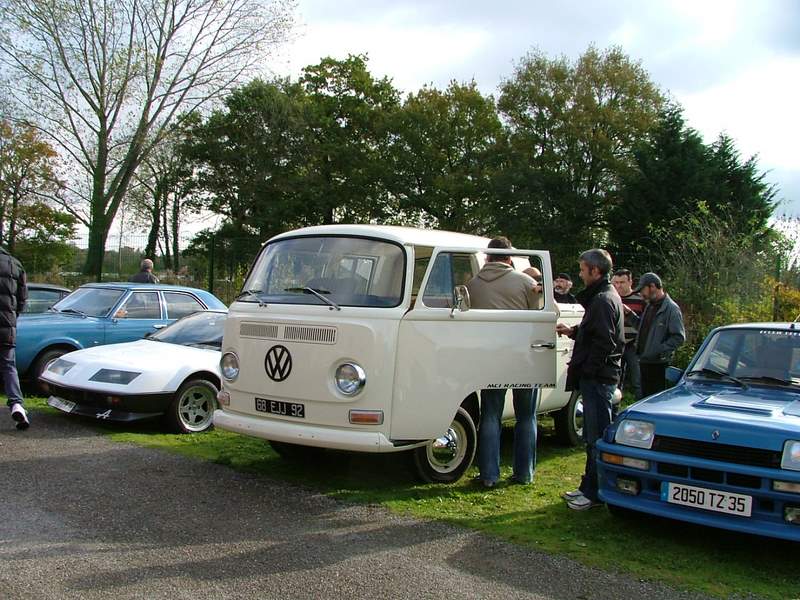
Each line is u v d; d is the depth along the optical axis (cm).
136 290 1070
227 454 701
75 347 990
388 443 552
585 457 763
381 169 5162
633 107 4728
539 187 4553
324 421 561
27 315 1022
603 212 4628
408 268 575
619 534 504
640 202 3456
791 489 430
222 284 2019
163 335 928
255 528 489
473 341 596
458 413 628
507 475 670
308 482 615
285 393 577
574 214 4566
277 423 580
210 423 829
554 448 807
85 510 511
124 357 820
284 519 511
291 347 576
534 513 549
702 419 476
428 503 563
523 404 641
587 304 577
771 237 1337
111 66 3047
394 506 549
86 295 1082
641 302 971
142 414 779
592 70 4747
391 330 557
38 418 830
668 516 470
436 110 5231
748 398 528
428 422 572
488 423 624
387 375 554
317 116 5188
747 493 444
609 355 562
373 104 5544
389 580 407
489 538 486
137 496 551
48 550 432
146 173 4669
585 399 569
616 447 501
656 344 792
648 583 417
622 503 493
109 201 3384
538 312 636
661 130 3609
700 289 1273
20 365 948
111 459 659
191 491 571
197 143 4812
